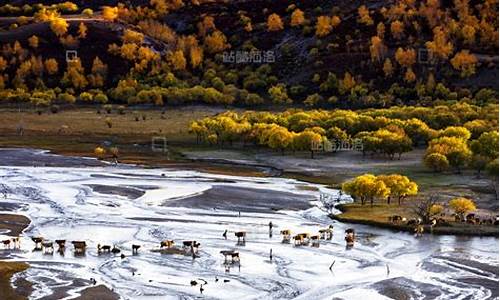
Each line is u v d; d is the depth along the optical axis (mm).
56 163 160750
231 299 73062
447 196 121688
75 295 73562
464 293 75812
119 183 137500
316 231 100875
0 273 80000
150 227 103250
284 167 156500
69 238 97000
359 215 108625
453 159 143250
